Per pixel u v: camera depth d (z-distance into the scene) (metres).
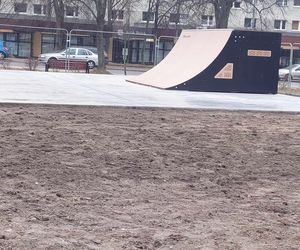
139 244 5.39
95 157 9.16
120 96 18.47
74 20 55.06
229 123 14.02
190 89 22.30
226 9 49.25
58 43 48.94
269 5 58.69
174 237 5.64
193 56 24.73
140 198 7.04
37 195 6.87
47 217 6.04
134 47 57.59
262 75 23.31
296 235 5.88
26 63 37.81
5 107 14.45
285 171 9.02
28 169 8.12
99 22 47.44
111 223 5.98
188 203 6.94
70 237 5.48
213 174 8.55
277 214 6.65
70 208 6.43
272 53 23.34
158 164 8.97
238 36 22.81
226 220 6.31
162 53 53.38
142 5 63.28
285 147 11.06
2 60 35.94
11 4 58.03
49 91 18.84
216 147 10.68
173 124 13.27
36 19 56.19
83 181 7.68
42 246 5.19
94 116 13.82
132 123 13.04
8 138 10.28
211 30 24.81
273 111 16.84
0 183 7.30
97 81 25.17
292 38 62.19
